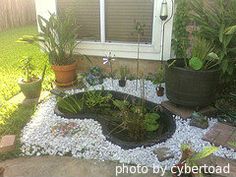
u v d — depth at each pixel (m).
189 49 4.09
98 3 4.46
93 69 4.46
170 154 2.68
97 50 4.69
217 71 3.25
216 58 3.15
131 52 4.54
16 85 4.41
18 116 3.44
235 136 2.97
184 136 3.01
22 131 3.16
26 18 10.34
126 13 4.41
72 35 4.28
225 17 3.45
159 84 4.05
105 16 4.50
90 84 4.32
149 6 4.28
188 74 3.19
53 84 4.38
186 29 4.09
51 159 2.74
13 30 9.26
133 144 2.84
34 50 6.43
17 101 3.86
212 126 3.19
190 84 3.22
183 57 3.81
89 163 2.67
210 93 3.31
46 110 3.62
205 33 3.54
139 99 3.68
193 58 3.26
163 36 4.29
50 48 4.30
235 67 3.53
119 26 4.52
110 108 3.70
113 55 4.64
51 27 4.19
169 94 3.50
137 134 3.08
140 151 2.78
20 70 4.96
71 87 4.28
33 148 2.88
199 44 3.46
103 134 3.05
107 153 2.78
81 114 3.45
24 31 9.04
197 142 2.91
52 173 2.55
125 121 3.12
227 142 2.87
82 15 4.60
